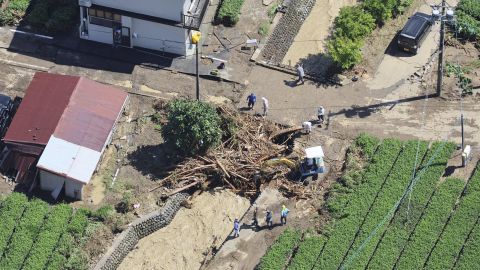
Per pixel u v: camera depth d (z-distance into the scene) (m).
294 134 79.06
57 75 78.19
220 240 73.56
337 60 81.94
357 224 72.88
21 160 74.38
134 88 81.25
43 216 72.62
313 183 76.12
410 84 82.62
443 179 75.94
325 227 73.00
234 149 77.50
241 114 79.88
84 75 81.81
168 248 73.19
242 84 82.12
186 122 74.81
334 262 70.56
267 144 77.81
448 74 83.25
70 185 73.69
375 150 77.88
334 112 80.50
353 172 76.00
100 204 74.00
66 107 75.88
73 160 73.75
